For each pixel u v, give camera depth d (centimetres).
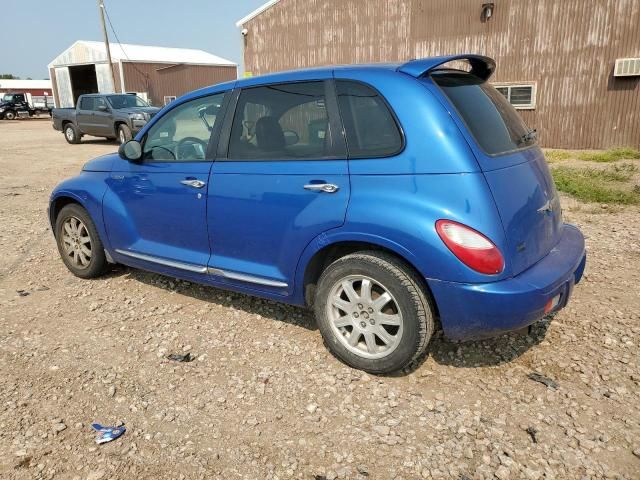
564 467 251
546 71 1439
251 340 382
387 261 311
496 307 286
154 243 445
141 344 379
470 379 325
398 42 1634
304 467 256
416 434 277
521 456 259
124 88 3375
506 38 1472
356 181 317
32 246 631
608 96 1378
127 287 490
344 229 319
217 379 332
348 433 279
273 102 364
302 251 344
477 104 331
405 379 327
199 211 398
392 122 312
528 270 307
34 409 303
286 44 1847
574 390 311
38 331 402
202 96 406
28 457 265
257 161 366
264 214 359
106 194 468
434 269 292
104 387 325
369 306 322
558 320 397
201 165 396
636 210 729
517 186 311
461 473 250
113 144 2005
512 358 347
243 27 1909
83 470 256
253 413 298
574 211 733
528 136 363
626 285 460
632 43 1322
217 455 265
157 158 438
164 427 287
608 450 261
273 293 373
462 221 287
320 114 340
